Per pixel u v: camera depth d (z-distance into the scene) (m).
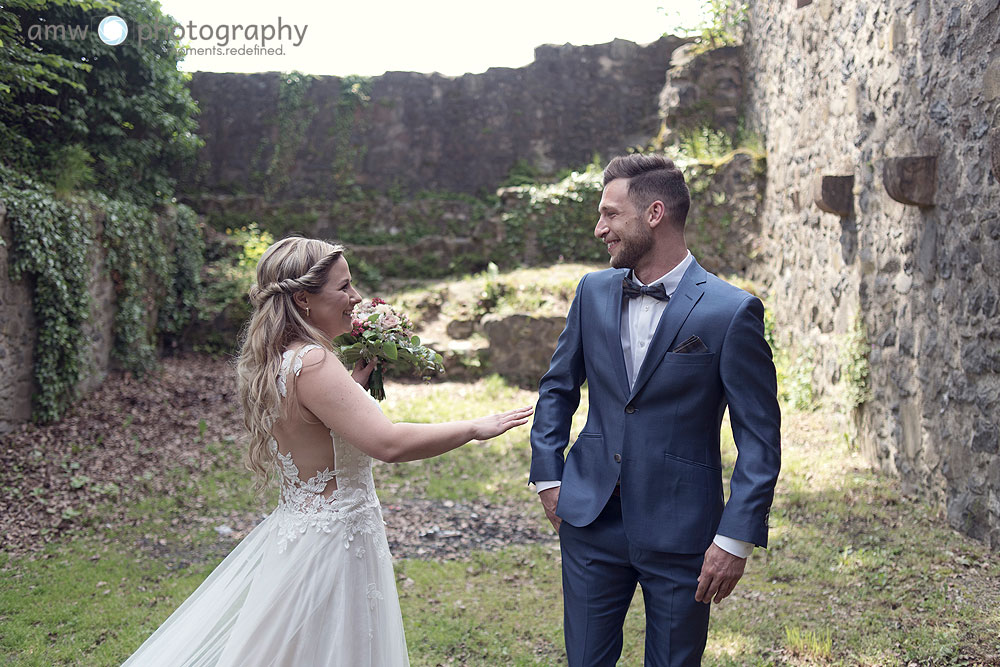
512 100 13.23
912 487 5.30
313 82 13.19
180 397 8.16
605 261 11.23
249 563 2.28
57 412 6.87
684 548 2.04
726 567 1.95
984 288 4.34
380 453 2.01
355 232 12.62
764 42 10.09
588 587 2.18
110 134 8.96
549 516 2.29
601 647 2.18
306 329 2.14
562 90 13.17
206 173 13.04
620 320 2.23
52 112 7.94
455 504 5.39
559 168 13.16
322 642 2.04
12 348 6.34
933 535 4.50
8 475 5.54
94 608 3.71
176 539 4.71
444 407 8.12
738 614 3.58
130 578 4.10
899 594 3.73
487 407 8.18
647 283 2.21
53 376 6.76
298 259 2.18
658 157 2.22
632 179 2.18
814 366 7.69
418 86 13.28
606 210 2.21
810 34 7.88
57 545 4.56
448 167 13.35
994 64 4.23
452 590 3.96
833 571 4.03
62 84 8.38
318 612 2.04
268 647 2.03
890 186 5.01
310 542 2.09
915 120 5.26
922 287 5.16
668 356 2.10
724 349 2.05
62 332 6.85
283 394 2.07
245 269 11.05
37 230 6.48
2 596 3.81
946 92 4.79
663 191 2.16
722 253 10.22
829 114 7.26
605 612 2.18
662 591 2.08
